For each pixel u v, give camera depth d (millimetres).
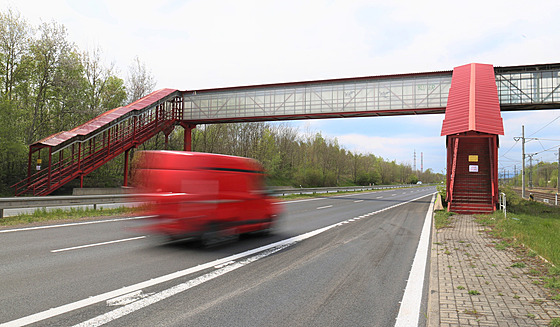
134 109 29266
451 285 5332
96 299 4484
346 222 13664
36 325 3607
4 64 31266
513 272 6121
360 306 4453
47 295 4578
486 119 18984
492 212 17062
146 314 4016
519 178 103062
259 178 9906
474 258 7309
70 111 35156
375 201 27672
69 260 6539
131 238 8984
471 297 4750
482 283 5441
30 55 31766
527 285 5309
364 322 3920
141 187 8086
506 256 7504
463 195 18703
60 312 3998
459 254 7734
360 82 31234
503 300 4617
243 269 6246
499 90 28297
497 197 18516
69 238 8844
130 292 4812
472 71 25875
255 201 9523
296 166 65812
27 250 7359
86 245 7992
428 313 4227
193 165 7953
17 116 27016
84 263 6340
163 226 7695
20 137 27562
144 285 5148
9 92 31625
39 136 34688
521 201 28391
